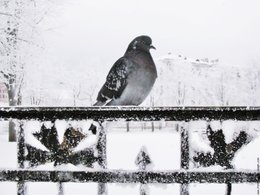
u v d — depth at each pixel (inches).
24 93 858.8
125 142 571.2
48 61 793.6
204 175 98.5
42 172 102.4
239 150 99.0
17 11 704.4
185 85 1748.3
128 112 101.4
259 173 97.0
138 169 101.3
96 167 102.7
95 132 106.7
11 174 103.1
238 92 1701.5
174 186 193.8
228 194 104.4
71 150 103.7
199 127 100.0
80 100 1454.2
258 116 98.0
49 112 104.0
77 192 183.2
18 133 105.3
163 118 100.6
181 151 100.0
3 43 682.8
